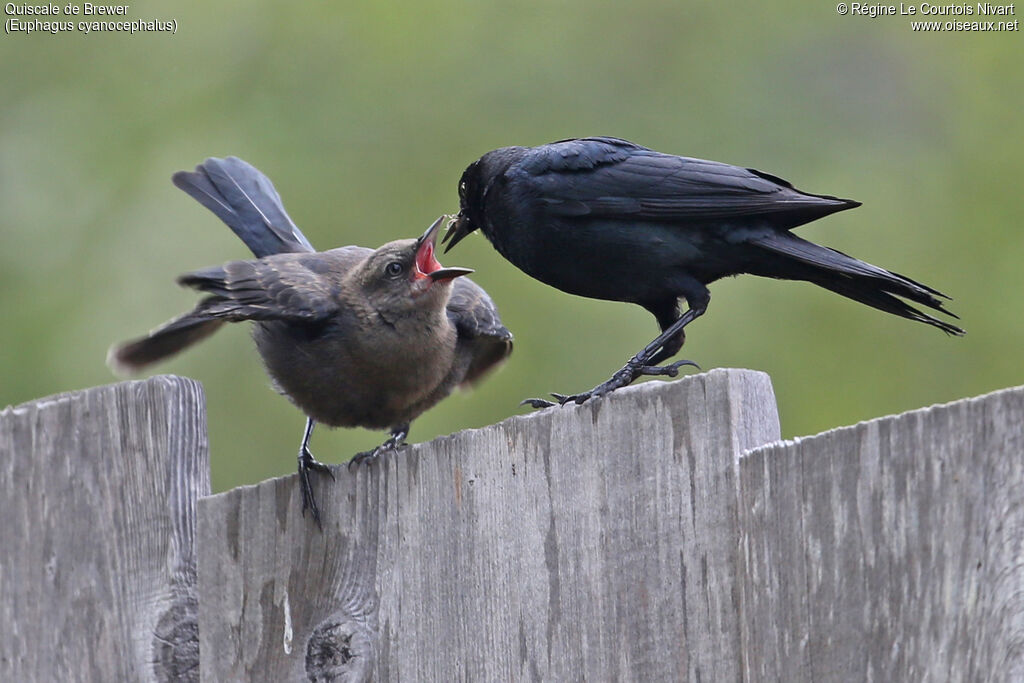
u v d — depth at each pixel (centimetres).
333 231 1878
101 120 1955
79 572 825
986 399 568
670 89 1962
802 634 605
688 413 652
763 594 618
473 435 727
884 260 1883
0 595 843
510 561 705
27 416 853
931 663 569
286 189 1892
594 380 1767
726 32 1983
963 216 1897
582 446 686
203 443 827
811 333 1794
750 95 1961
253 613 782
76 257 1886
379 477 760
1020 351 1812
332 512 773
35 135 1952
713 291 1797
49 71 1989
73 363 1823
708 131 1945
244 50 1972
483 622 711
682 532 648
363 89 1939
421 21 1953
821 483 607
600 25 1978
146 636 804
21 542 844
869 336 1798
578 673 673
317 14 1967
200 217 1867
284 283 951
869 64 1969
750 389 649
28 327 1856
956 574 567
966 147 1930
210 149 1914
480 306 1044
